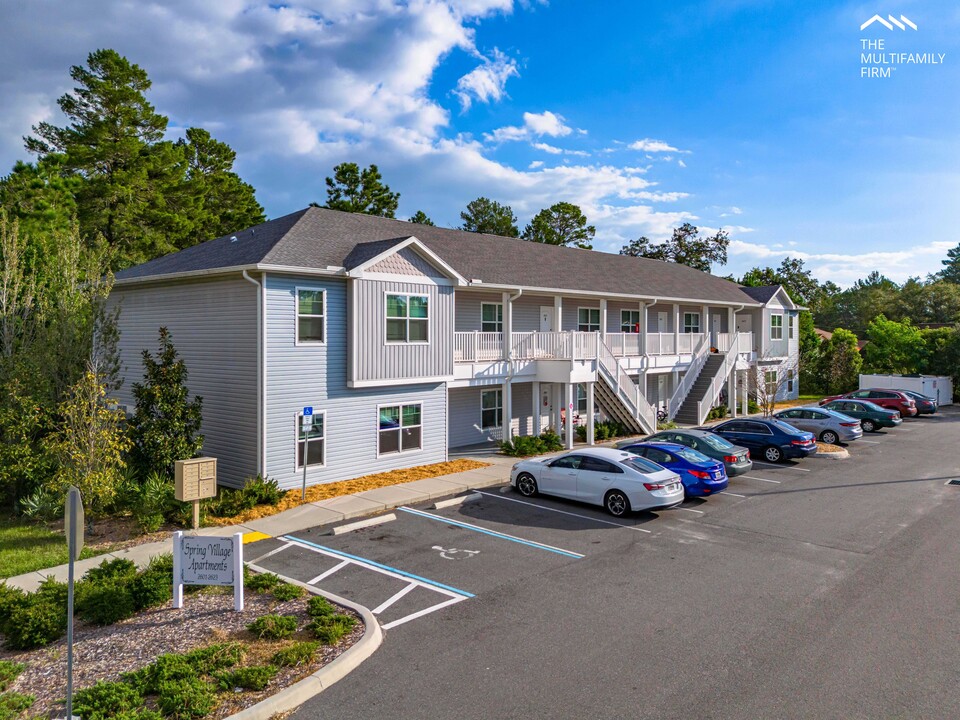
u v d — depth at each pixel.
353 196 59.28
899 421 32.31
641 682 8.02
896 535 14.47
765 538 14.23
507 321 24.38
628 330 33.34
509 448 23.72
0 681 7.77
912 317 80.62
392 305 19.72
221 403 18.77
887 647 8.97
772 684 7.98
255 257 17.72
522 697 7.68
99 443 14.28
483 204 72.81
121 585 10.37
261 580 10.96
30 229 29.12
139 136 41.41
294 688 7.64
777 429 23.53
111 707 7.16
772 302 40.53
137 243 38.69
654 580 11.61
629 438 27.50
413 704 7.54
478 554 13.03
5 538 13.94
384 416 20.12
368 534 14.37
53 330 18.59
